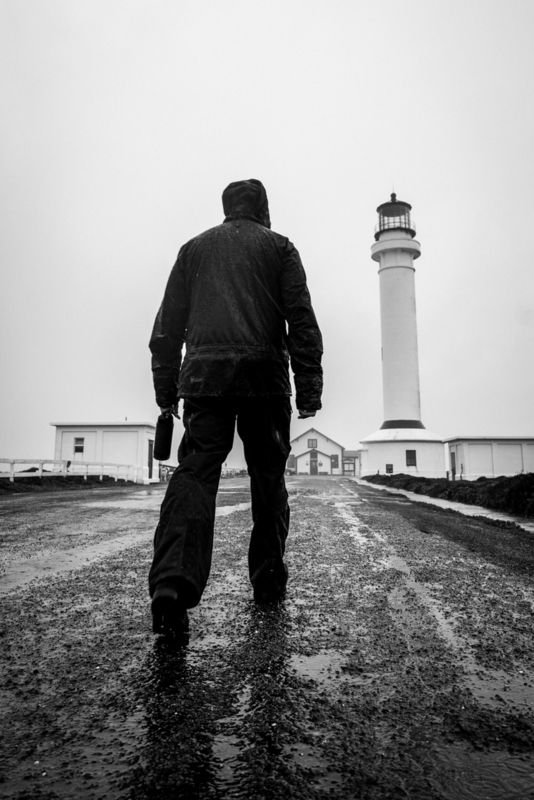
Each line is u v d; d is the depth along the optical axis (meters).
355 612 2.55
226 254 2.36
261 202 2.62
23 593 2.89
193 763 1.24
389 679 1.75
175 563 1.85
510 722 1.46
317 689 1.66
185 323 2.52
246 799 1.11
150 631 2.23
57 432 29.62
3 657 1.93
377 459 36.34
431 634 2.24
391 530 5.86
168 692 1.62
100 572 3.43
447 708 1.54
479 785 1.16
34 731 1.38
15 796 1.11
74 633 2.20
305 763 1.24
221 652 1.98
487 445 30.77
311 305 2.43
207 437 2.21
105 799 1.10
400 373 37.81
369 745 1.33
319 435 81.06
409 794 1.13
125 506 9.60
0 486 15.57
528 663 1.92
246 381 2.25
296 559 3.94
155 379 2.46
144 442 29.42
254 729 1.40
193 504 1.97
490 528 6.63
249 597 2.80
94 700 1.57
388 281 38.47
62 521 6.79
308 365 2.37
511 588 3.10
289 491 16.62
